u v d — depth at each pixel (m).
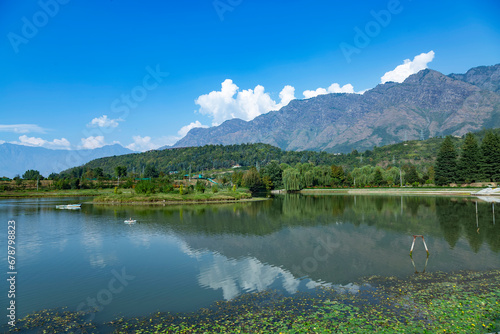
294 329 13.27
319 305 15.80
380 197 91.38
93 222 45.41
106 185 137.50
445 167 116.50
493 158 105.12
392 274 20.47
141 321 14.62
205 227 40.09
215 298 17.14
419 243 29.47
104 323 14.51
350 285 18.59
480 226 38.41
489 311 14.50
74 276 21.33
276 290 18.09
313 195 107.56
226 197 85.75
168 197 81.75
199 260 24.77
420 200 77.44
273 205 70.81
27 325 14.38
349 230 36.62
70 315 15.41
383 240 30.95
